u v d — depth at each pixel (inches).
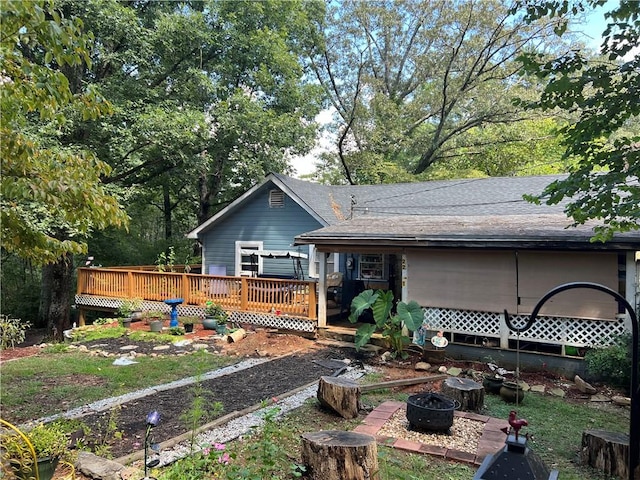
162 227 1158.3
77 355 357.7
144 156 626.5
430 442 199.6
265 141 673.0
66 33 110.9
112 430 196.4
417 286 384.2
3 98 108.9
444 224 419.8
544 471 69.0
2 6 91.7
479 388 249.4
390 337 362.6
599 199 221.6
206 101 708.7
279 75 779.4
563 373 323.0
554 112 781.9
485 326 357.4
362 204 581.9
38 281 789.9
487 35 864.3
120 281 556.4
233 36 713.6
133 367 321.1
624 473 172.1
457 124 971.3
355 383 240.1
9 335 360.8
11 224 134.3
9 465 125.0
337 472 153.6
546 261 336.8
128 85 599.2
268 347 391.2
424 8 970.1
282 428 210.7
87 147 549.6
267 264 587.2
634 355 97.5
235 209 606.5
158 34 604.1
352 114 895.1
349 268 551.8
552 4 223.1
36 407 237.0
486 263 358.0
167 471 149.6
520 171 924.0
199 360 345.1
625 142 224.4
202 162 637.3
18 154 117.6
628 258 309.0
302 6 897.5
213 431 205.6
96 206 134.0
